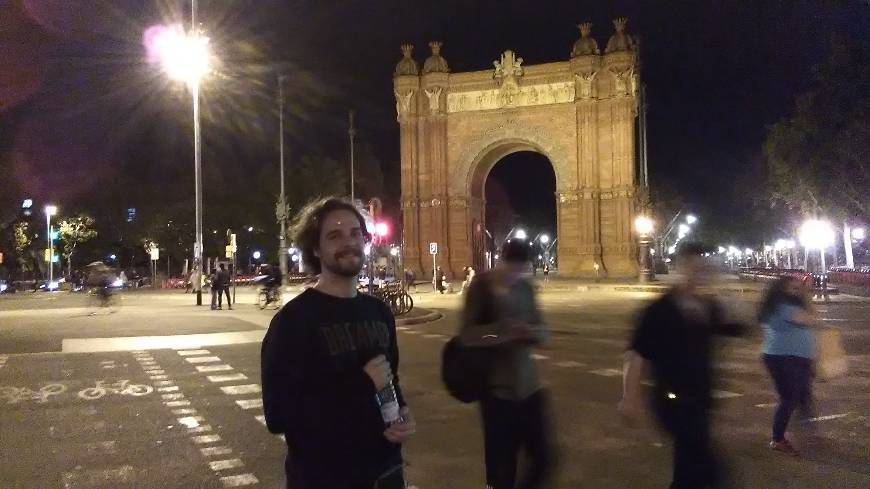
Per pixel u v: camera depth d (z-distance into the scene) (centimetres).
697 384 587
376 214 2636
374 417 366
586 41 6288
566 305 3547
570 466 834
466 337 621
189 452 907
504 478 611
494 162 7038
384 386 363
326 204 397
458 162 6644
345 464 361
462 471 827
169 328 2345
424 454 897
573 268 6291
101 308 3406
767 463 845
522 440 621
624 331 2308
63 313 3128
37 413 1134
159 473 820
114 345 1958
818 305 3472
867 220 5047
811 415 984
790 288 898
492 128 6562
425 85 6681
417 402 1215
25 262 8219
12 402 1216
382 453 371
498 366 612
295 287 5566
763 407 1159
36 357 1747
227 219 7650
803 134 4388
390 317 405
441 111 6662
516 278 635
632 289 4928
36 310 3388
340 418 360
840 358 1020
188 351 1845
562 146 6366
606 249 6256
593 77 6256
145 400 1231
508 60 6500
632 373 605
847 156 4116
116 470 832
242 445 938
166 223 7525
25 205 6531
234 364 1625
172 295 5116
